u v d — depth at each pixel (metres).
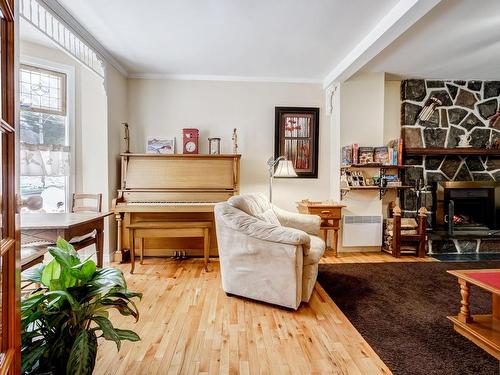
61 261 1.20
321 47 3.11
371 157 3.89
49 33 2.51
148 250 3.67
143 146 4.00
